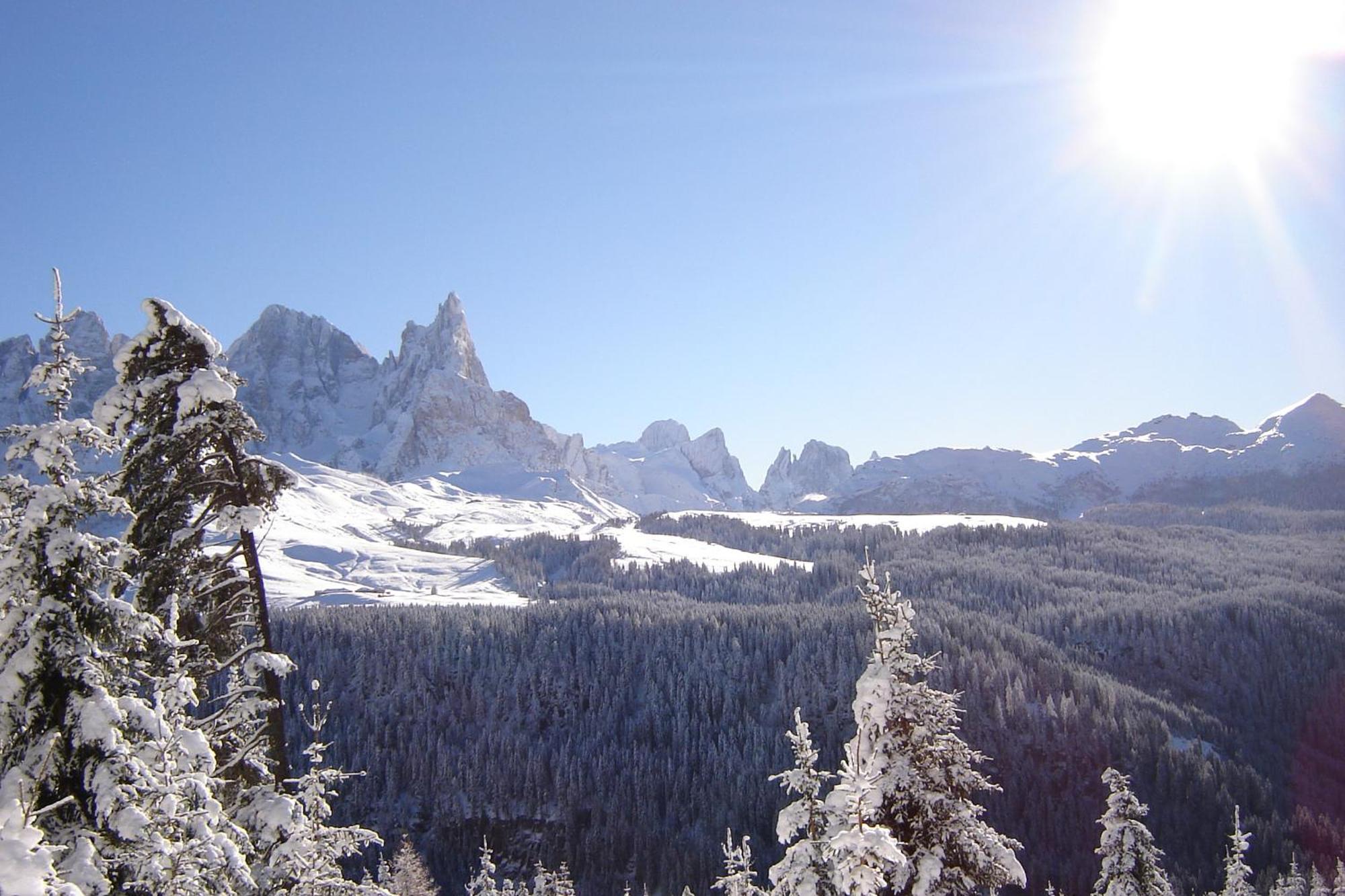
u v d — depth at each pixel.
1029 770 146.62
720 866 127.31
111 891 13.77
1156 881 33.00
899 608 20.34
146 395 19.34
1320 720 183.38
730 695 171.00
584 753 157.75
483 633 194.38
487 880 60.38
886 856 15.94
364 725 156.25
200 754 15.55
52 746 13.90
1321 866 127.12
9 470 14.95
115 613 14.87
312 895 18.48
